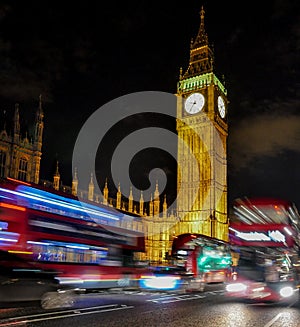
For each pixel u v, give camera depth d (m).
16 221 17.45
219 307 18.61
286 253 22.72
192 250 33.38
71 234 20.97
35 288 15.77
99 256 23.09
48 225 19.36
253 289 22.14
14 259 15.33
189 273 32.22
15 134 80.94
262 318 15.08
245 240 23.05
